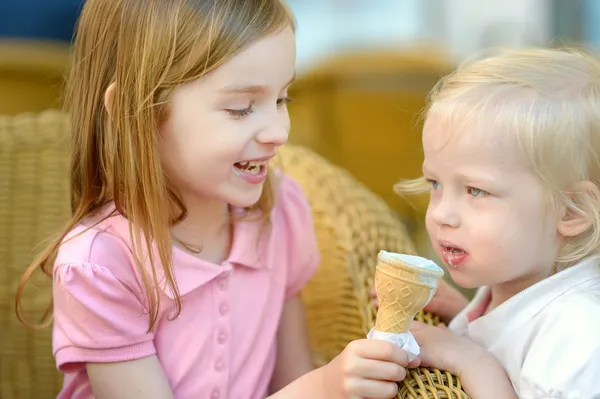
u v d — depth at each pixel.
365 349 0.88
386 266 0.87
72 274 0.98
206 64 0.94
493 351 0.99
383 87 2.58
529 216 0.94
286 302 1.26
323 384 0.92
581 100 0.95
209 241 1.11
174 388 1.05
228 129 0.96
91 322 0.99
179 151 0.98
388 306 0.88
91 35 1.03
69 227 1.06
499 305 1.01
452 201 0.96
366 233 1.28
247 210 1.16
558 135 0.92
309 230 1.24
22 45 2.12
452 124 0.94
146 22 0.97
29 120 1.44
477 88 0.95
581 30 3.32
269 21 0.97
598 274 0.98
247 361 1.12
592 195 0.95
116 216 1.04
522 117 0.92
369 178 2.69
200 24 0.94
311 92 2.62
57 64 2.04
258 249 1.16
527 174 0.93
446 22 3.62
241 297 1.12
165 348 1.06
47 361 1.40
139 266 1.00
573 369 0.87
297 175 1.40
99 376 1.01
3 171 1.41
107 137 1.02
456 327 1.10
